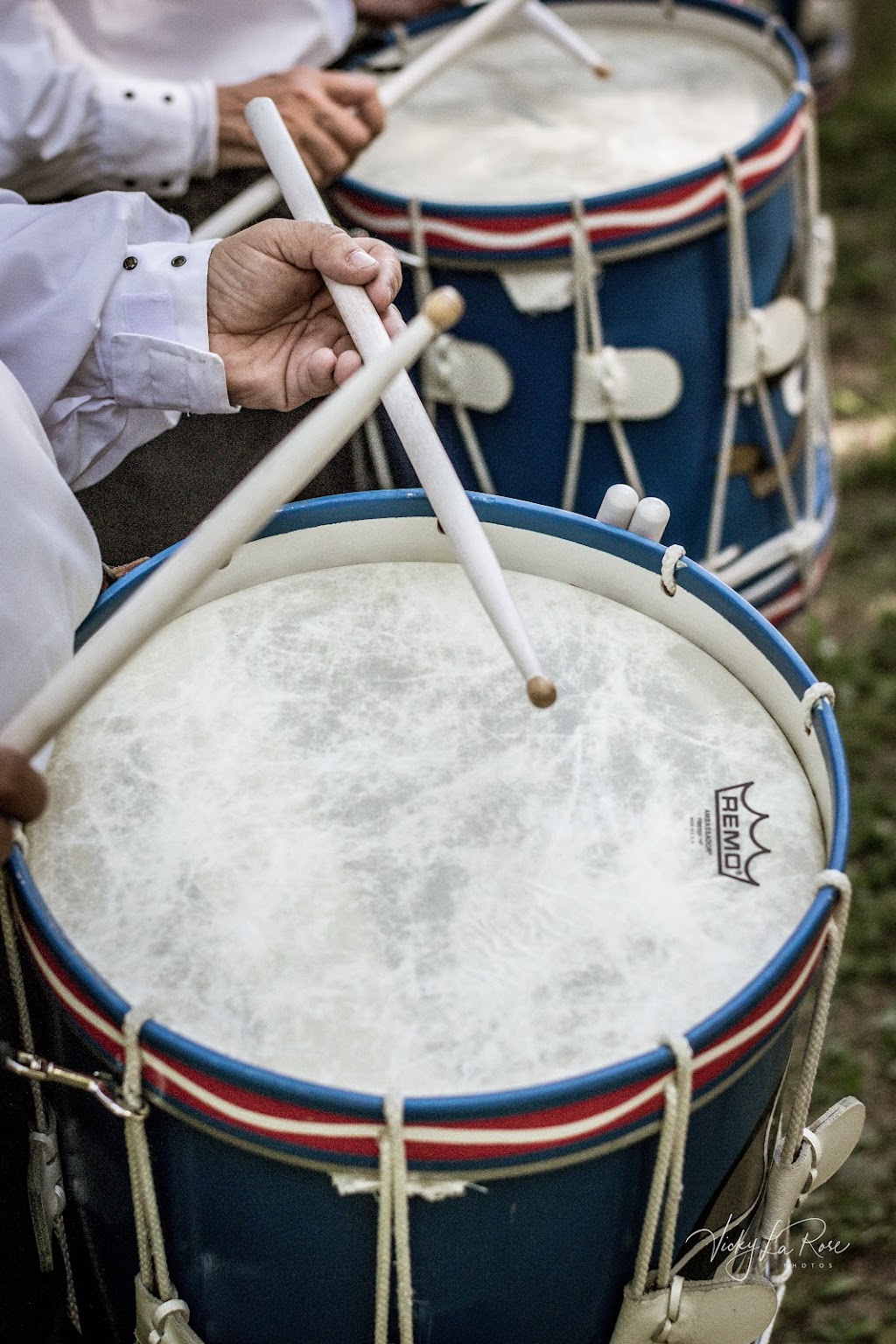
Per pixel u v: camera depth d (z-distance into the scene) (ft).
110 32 5.19
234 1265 2.97
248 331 4.01
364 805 3.32
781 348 5.84
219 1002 2.92
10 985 3.74
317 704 3.55
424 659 3.67
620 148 6.14
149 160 5.01
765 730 3.52
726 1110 2.96
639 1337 3.05
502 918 3.09
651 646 3.72
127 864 3.19
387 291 3.76
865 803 7.27
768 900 3.13
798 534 6.32
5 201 4.08
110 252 3.90
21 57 4.79
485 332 5.49
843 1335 5.25
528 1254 2.87
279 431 4.66
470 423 5.68
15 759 2.78
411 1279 2.85
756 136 5.47
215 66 5.41
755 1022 2.78
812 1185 3.37
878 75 13.29
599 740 3.47
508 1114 2.60
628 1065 2.64
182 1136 2.81
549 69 6.89
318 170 5.29
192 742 3.46
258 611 3.81
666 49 6.98
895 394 10.02
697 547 5.99
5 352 3.88
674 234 5.33
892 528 8.98
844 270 11.12
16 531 3.33
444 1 6.71
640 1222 2.93
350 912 3.10
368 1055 2.83
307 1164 2.69
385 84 5.56
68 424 4.02
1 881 3.09
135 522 4.57
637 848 3.23
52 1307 3.92
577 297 5.36
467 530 3.10
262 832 3.26
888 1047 6.23
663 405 5.62
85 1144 3.12
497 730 3.50
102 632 2.72
